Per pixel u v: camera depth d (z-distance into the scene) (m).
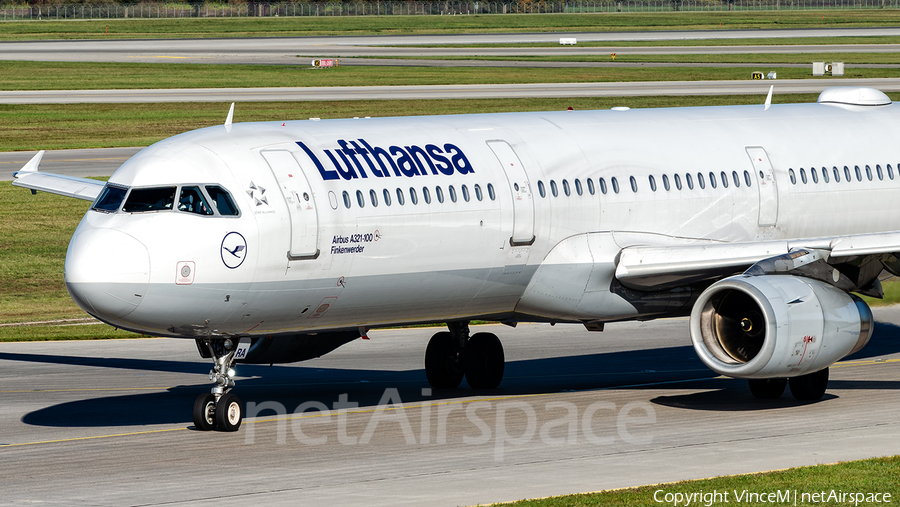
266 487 58.75
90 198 97.00
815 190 100.38
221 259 71.38
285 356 86.81
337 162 77.50
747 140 99.25
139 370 104.88
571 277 87.25
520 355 113.81
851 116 108.44
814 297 79.06
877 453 65.19
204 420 75.19
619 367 106.06
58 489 59.25
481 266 82.81
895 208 106.00
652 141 94.12
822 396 86.75
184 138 76.94
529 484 58.69
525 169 85.62
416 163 80.88
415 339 124.44
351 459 65.75
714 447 67.81
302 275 74.69
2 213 194.00
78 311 139.75
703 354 80.06
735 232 96.06
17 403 87.81
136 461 66.00
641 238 90.62
